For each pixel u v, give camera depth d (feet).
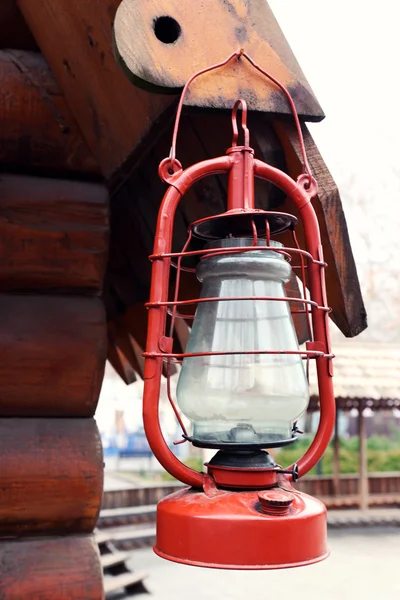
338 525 27.66
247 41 3.03
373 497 30.91
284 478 2.72
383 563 22.26
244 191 2.76
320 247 2.82
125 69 2.77
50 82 4.24
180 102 2.78
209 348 2.60
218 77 2.93
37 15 3.92
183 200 4.21
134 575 19.15
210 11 2.99
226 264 2.62
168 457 2.58
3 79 4.17
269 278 2.68
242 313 2.61
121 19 2.80
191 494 2.59
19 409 4.01
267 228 2.64
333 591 18.98
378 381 29.53
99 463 4.00
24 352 4.01
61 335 4.08
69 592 3.77
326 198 3.12
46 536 3.93
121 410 39.17
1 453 3.88
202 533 2.40
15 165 4.20
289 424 2.77
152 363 2.59
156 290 2.62
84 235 4.18
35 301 4.11
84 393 4.08
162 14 2.88
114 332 7.31
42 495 3.89
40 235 4.12
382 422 68.85
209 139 3.50
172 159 2.73
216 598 18.29
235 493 2.53
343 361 30.32
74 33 3.61
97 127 4.00
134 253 5.54
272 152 3.20
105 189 4.29
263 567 2.35
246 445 2.56
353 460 36.52
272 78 2.97
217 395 2.55
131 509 27.45
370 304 55.06
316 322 2.80
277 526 2.38
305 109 3.06
